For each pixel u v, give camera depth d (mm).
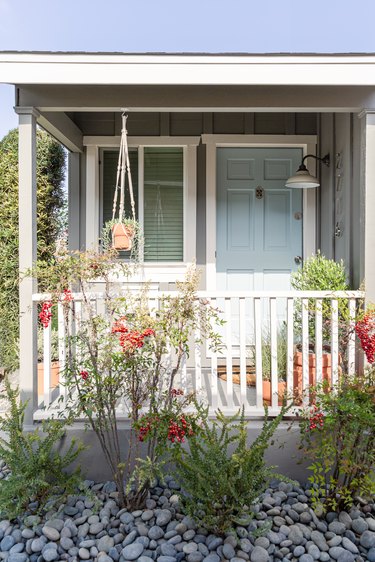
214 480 2637
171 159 5148
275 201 5207
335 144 4629
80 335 3049
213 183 5102
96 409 3035
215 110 3520
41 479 2863
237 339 5133
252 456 2676
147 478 2916
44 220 6566
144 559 2521
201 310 3148
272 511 2928
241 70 3330
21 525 2873
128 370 2936
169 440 2979
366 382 3225
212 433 2836
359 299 3553
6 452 2941
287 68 3326
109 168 5168
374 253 3492
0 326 5988
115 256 3369
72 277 3102
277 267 5203
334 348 3488
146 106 3488
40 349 5289
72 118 4949
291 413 3371
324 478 2992
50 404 3455
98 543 2684
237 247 5188
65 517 2941
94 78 3330
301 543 2691
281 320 5145
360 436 2895
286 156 5207
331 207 4715
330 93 3482
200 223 5129
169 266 5082
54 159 6668
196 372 3484
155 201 5145
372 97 3477
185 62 3316
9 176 6207
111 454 3141
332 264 4188
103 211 5156
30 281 3432
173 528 2781
